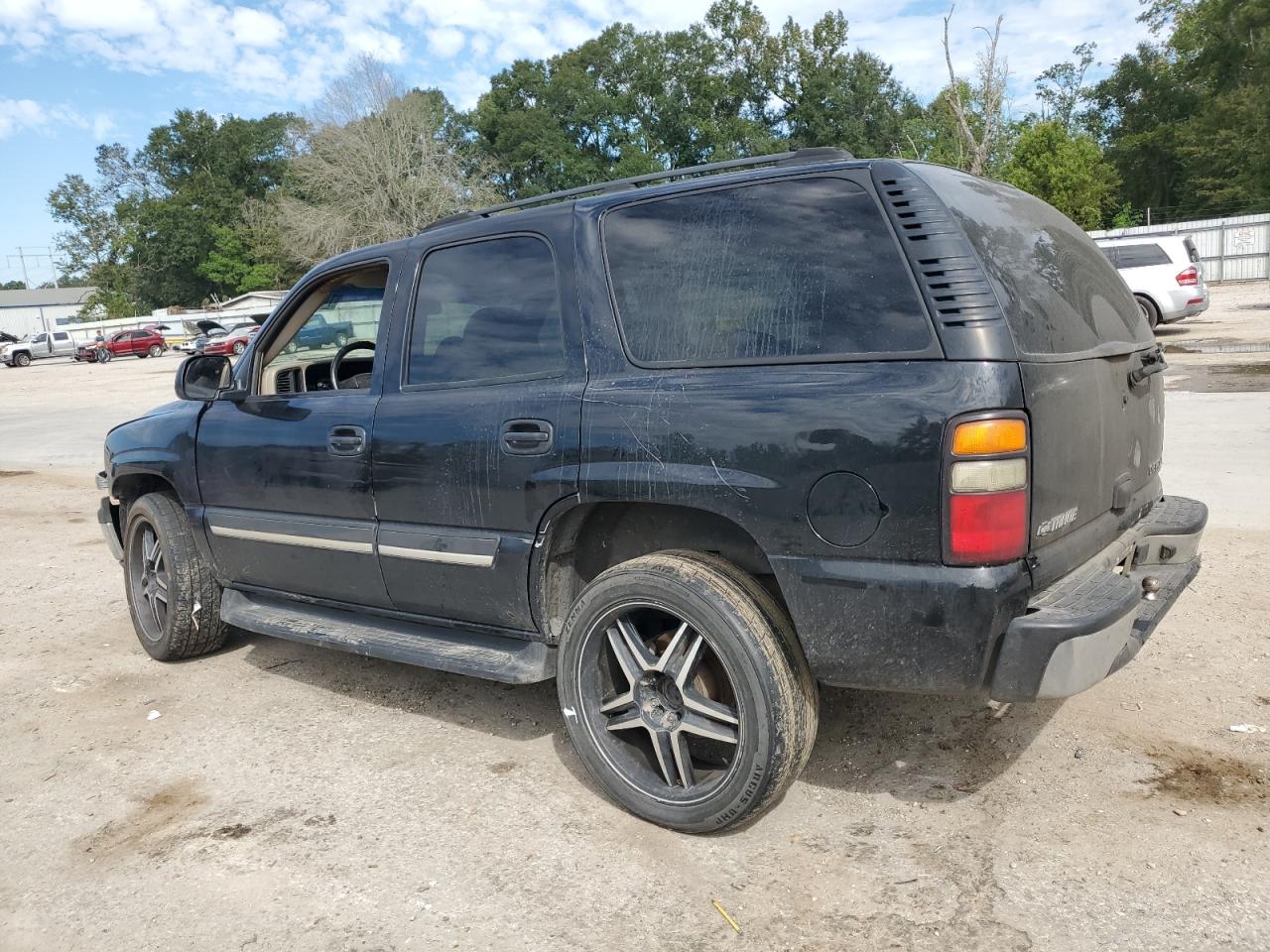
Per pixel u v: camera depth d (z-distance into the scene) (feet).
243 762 11.96
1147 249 56.85
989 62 59.77
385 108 160.76
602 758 10.20
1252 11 139.23
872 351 8.55
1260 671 12.79
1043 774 10.53
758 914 8.41
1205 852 8.94
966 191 9.41
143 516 15.64
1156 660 13.38
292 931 8.50
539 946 8.13
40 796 11.28
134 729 13.14
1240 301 80.53
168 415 15.51
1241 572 16.72
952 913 8.27
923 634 8.29
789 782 9.23
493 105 205.57
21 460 42.98
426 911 8.68
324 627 13.23
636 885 8.95
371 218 158.20
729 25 191.93
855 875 8.93
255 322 124.06
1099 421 9.42
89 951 8.39
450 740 12.32
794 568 8.77
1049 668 8.07
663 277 9.96
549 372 10.61
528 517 10.50
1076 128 212.43
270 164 282.36
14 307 304.09
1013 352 8.16
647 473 9.45
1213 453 25.91
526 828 10.02
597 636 10.09
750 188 9.66
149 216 264.72
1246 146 134.31
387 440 11.78
